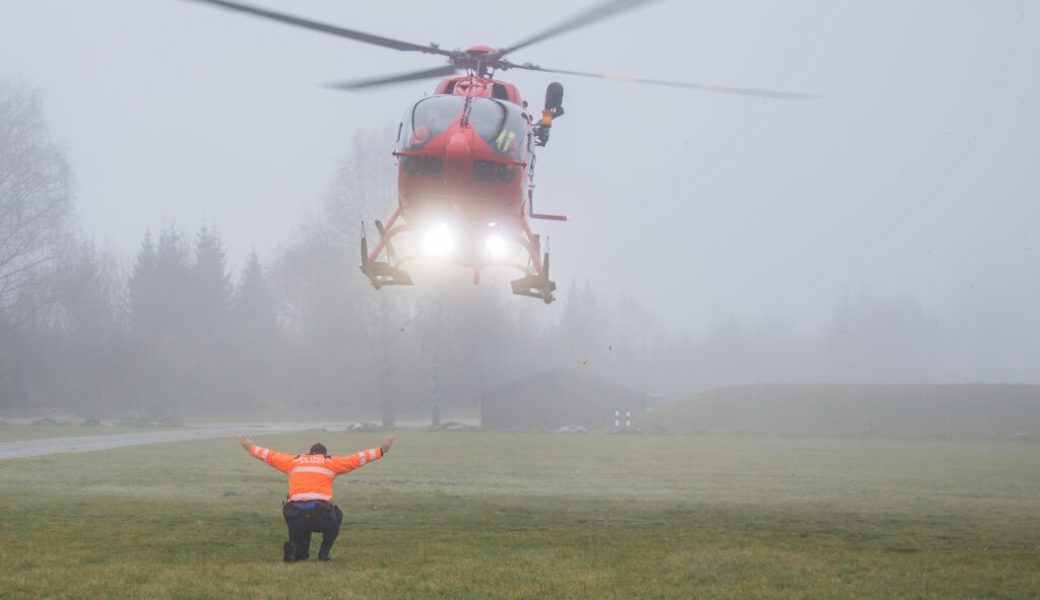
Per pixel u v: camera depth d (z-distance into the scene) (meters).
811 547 13.60
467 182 18.38
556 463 34.91
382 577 10.38
